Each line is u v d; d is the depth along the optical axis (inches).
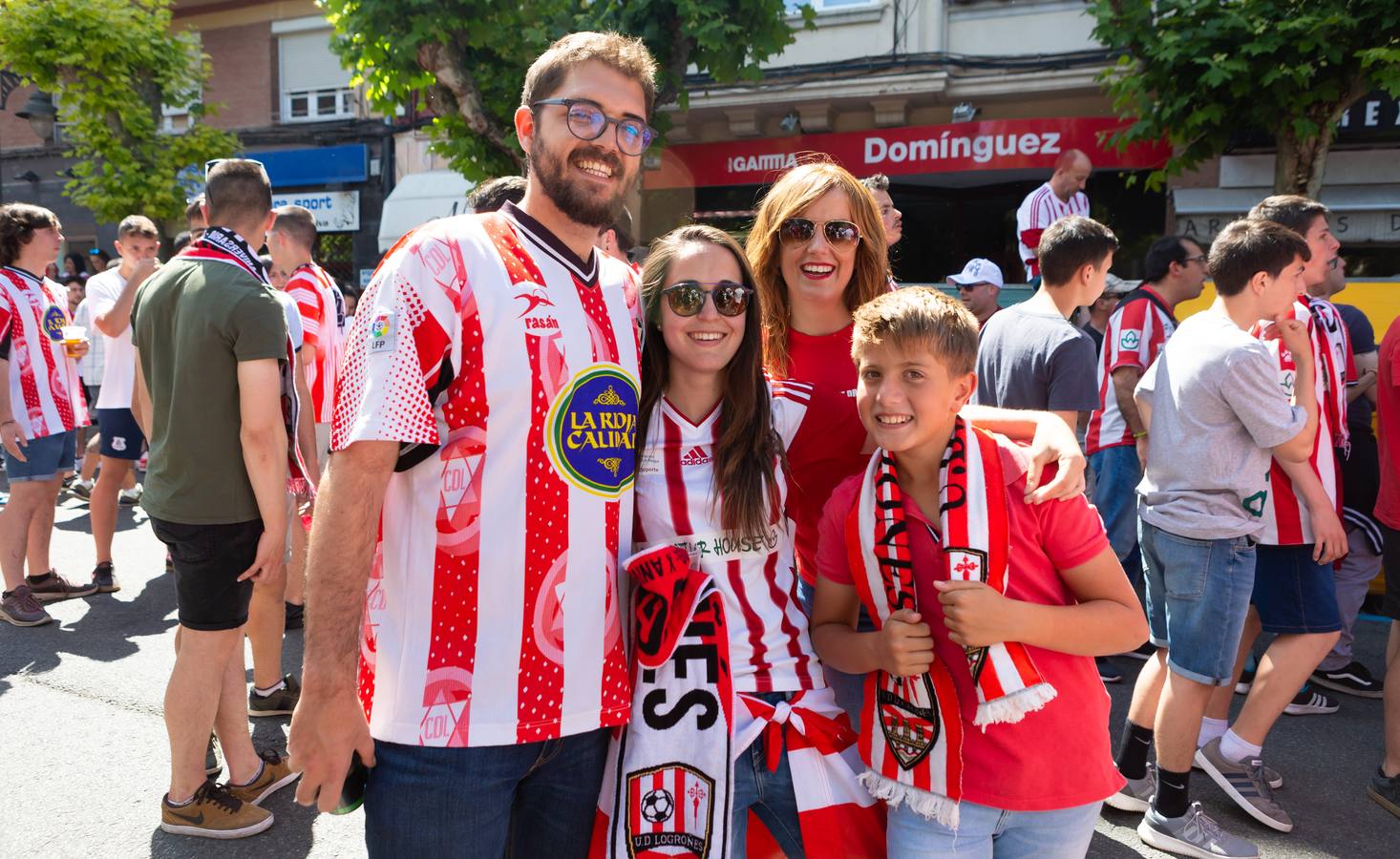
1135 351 155.8
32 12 403.5
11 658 168.4
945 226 396.2
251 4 501.0
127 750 133.0
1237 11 253.8
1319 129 265.4
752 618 69.8
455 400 61.0
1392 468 126.5
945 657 66.1
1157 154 335.9
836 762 69.6
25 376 185.2
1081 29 346.9
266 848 110.7
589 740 66.3
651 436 71.3
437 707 59.9
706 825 64.7
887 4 366.0
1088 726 66.0
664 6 280.4
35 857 106.9
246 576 110.3
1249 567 107.1
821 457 82.4
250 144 506.0
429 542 60.8
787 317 88.7
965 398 66.3
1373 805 123.0
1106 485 164.6
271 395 106.9
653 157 303.7
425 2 279.0
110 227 567.2
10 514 185.2
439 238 61.0
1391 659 125.3
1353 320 176.2
